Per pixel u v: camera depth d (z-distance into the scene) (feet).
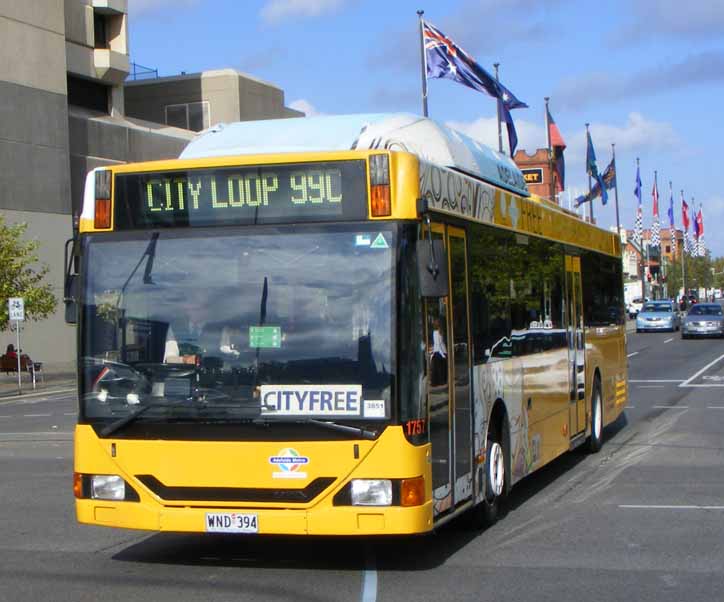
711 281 486.38
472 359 30.45
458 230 29.81
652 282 384.68
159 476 25.79
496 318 33.37
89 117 171.73
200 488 25.53
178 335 26.09
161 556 29.53
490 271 32.91
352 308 25.38
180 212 26.68
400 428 24.77
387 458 24.70
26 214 157.38
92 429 26.40
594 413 50.16
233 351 25.71
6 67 154.71
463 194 30.40
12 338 157.38
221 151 30.17
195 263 26.37
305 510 24.98
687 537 30.96
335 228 25.77
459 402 29.01
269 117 217.36
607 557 28.45
